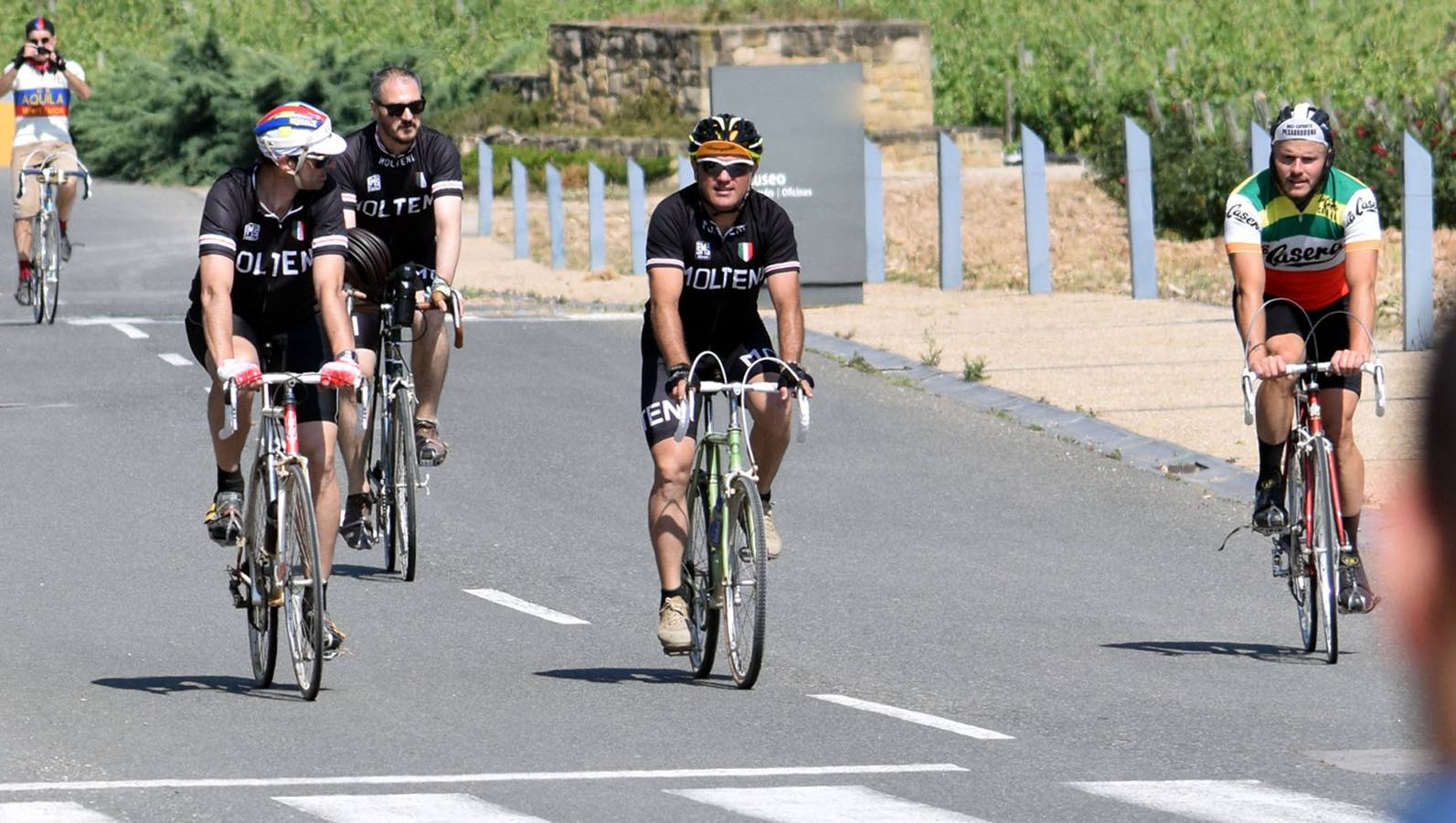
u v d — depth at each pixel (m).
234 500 21.16
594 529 31.23
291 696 20.33
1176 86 116.25
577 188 111.75
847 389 45.06
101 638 23.33
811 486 34.94
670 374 19.89
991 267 73.19
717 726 18.98
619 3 159.62
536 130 121.62
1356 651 23.36
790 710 19.84
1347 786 16.42
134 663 21.98
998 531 31.45
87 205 101.94
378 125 27.61
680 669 22.09
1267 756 17.73
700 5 140.62
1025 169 64.25
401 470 27.50
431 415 28.28
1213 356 48.38
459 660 22.41
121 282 68.00
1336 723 19.27
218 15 160.88
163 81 120.88
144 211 99.38
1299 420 22.62
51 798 15.74
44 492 33.31
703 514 21.36
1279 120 22.05
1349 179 22.14
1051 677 21.78
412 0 162.25
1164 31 121.19
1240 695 20.78
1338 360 21.38
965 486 34.97
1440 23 120.69
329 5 162.12
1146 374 45.94
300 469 19.64
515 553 29.30
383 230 28.03
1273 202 22.20
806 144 62.16
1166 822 15.14
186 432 39.06
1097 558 29.55
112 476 34.81
